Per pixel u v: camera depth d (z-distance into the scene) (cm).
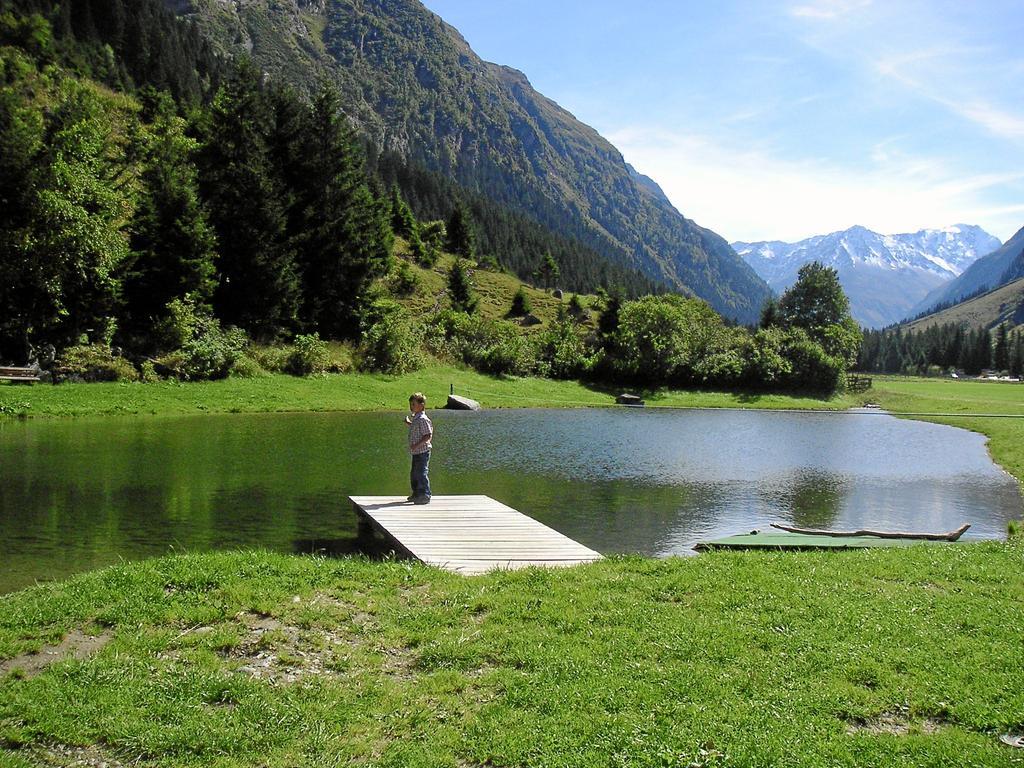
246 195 4547
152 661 642
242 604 768
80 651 662
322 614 759
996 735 554
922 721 577
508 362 5528
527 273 14650
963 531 1455
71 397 2966
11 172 3334
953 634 746
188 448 2219
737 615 786
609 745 523
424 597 847
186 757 511
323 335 5194
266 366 4091
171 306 3781
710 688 608
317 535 1296
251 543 1230
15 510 1410
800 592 875
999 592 903
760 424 4125
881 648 700
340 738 536
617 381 6006
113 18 10556
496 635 719
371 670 652
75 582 836
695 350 6291
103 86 8762
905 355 18075
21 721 545
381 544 1245
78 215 3406
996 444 3169
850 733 552
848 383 7125
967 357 16212
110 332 3584
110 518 1370
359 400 3825
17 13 8731
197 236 4009
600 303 9525
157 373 3553
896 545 1259
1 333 3338
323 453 2239
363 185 6650
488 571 970
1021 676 642
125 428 2566
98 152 4228
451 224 11462
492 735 536
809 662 665
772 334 6612
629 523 1544
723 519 1612
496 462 2302
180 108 8219
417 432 1409
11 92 4625
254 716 560
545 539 1150
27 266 3309
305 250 5141
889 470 2466
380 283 7475
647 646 693
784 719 563
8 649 653
